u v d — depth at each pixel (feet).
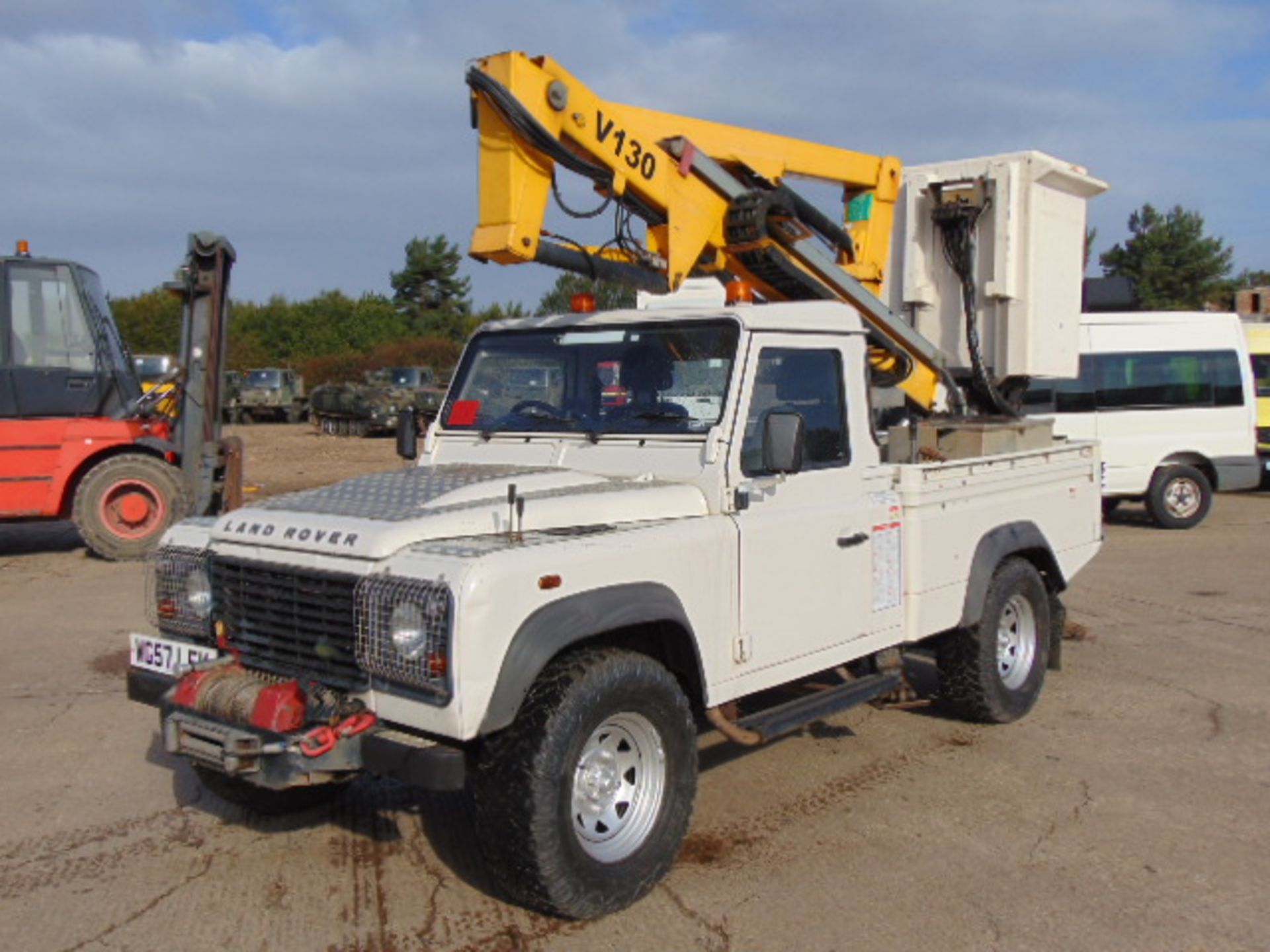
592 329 16.98
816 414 16.70
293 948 12.38
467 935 12.66
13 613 30.19
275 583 13.37
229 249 38.17
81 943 12.51
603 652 13.02
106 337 38.58
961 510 19.08
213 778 15.49
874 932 12.71
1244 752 18.90
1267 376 56.13
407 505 13.71
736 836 15.46
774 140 21.54
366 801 16.92
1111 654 25.76
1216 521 48.19
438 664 11.46
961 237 23.90
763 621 15.17
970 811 16.37
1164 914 13.14
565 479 15.23
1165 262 158.71
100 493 37.65
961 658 19.66
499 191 16.56
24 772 18.12
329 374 172.76
